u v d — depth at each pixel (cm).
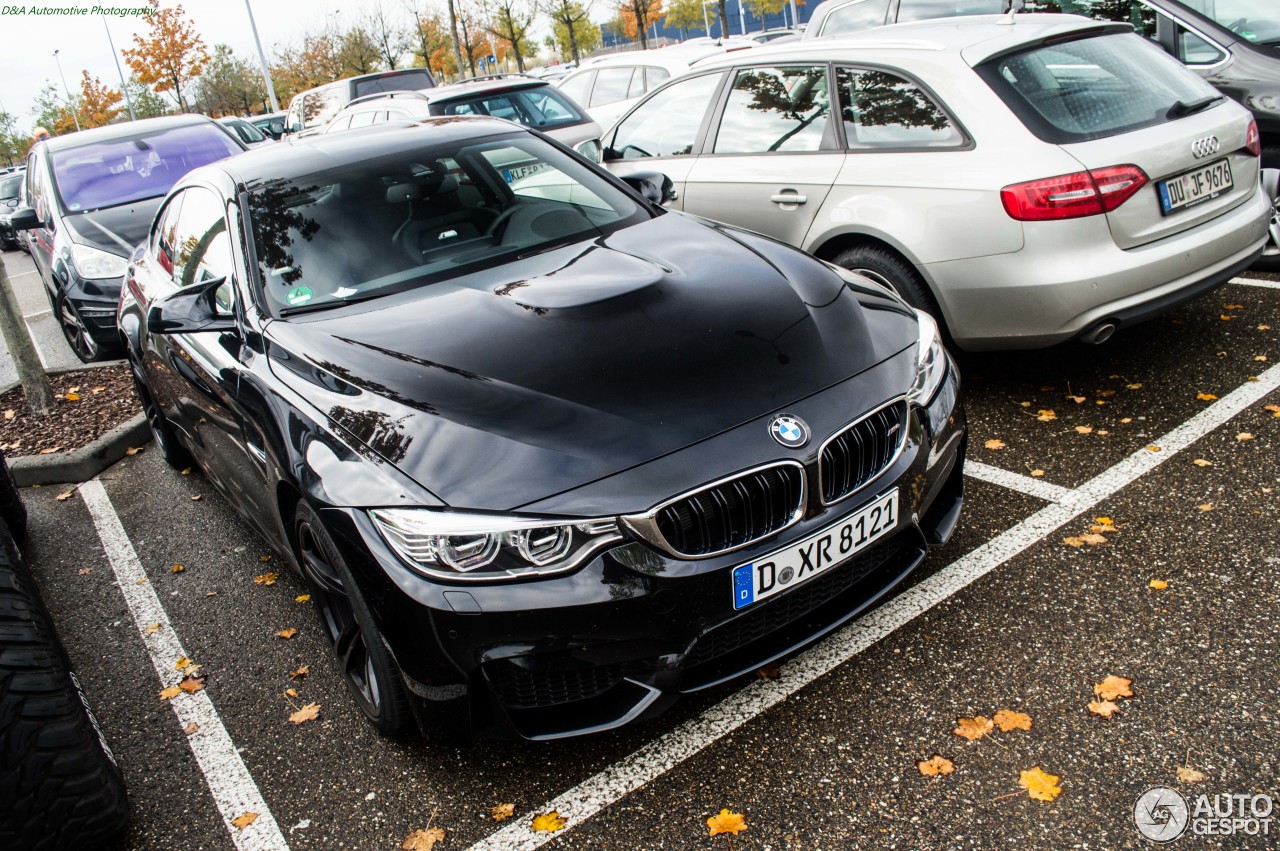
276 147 386
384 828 237
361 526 225
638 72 1026
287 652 317
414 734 262
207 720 290
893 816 216
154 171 756
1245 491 317
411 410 236
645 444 221
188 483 473
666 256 303
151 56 3500
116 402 591
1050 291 355
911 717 244
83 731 226
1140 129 367
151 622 351
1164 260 361
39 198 768
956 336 392
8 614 222
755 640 237
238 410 295
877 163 404
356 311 293
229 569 380
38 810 219
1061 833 204
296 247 320
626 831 224
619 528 213
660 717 259
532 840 226
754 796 228
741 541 225
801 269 291
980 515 331
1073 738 229
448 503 214
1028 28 406
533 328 260
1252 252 400
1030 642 263
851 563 248
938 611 283
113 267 653
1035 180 351
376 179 345
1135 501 323
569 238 330
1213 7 518
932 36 416
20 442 550
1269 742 218
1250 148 402
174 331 304
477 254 319
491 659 215
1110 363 435
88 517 454
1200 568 282
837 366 249
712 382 237
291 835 240
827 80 435
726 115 483
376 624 228
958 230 372
